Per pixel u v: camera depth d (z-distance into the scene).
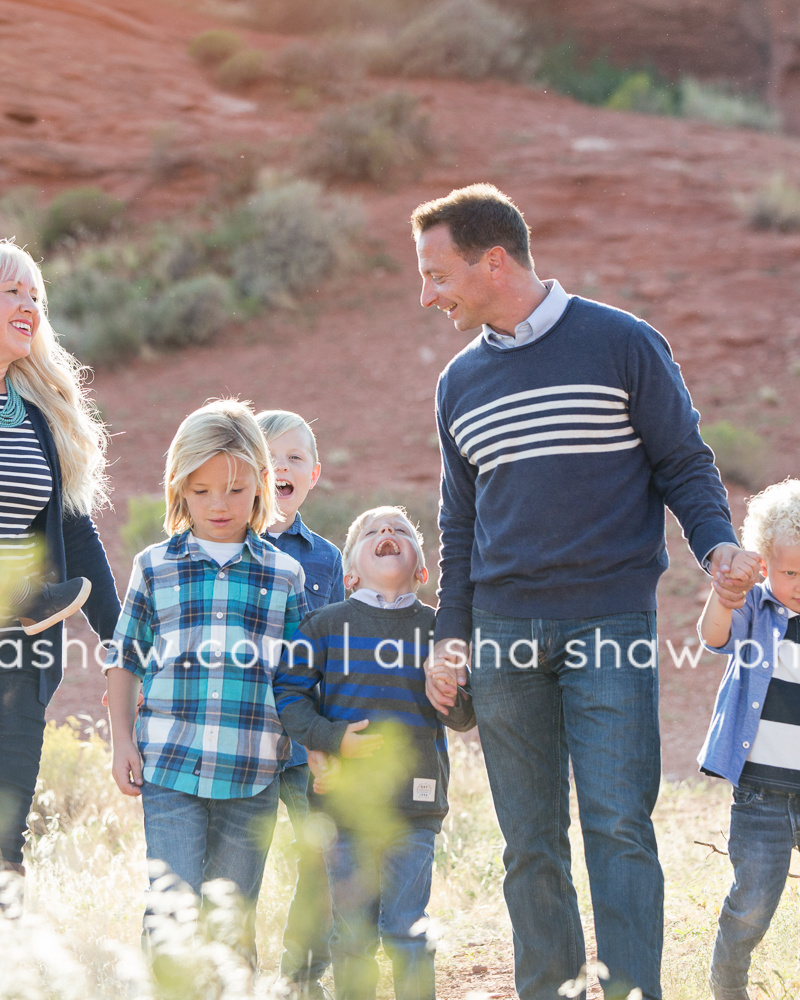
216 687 12.44
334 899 12.27
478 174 94.75
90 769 26.55
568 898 12.42
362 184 93.88
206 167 95.50
